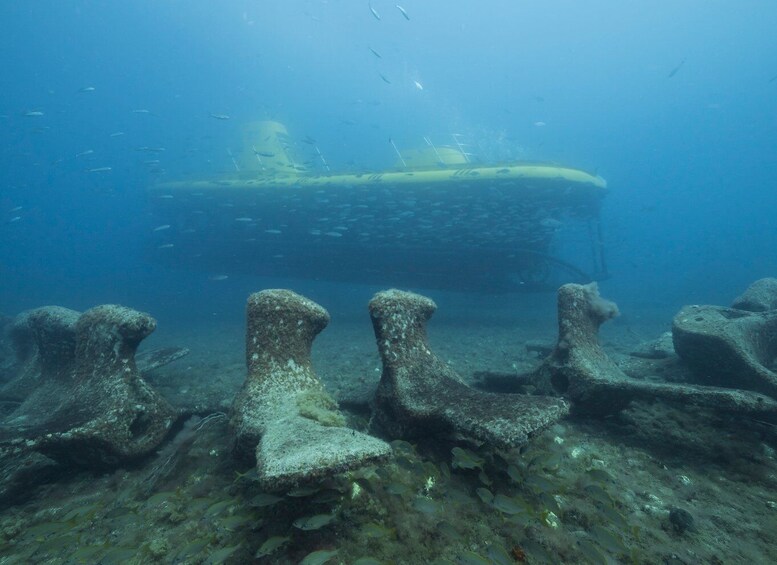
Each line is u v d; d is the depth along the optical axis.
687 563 2.61
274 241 16.31
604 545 2.58
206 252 18.36
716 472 3.74
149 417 4.25
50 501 3.58
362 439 2.50
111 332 4.39
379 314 4.41
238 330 15.06
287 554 2.43
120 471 3.91
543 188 12.78
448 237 14.53
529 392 5.20
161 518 3.06
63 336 5.47
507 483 3.29
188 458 3.87
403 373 4.15
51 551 2.84
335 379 7.11
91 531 3.04
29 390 6.21
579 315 5.24
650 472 3.77
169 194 16.67
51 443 3.53
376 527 2.50
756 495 3.40
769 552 2.74
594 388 4.50
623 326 13.82
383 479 3.18
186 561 2.53
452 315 16.34
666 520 3.06
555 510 2.98
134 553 2.63
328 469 2.17
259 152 15.21
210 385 7.21
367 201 13.76
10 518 3.36
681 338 5.10
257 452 2.54
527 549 2.48
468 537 2.73
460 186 12.73
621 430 4.59
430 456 3.74
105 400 4.03
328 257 16.20
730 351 4.65
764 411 3.61
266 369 3.86
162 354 6.67
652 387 4.11
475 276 15.51
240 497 3.10
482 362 8.37
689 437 4.34
